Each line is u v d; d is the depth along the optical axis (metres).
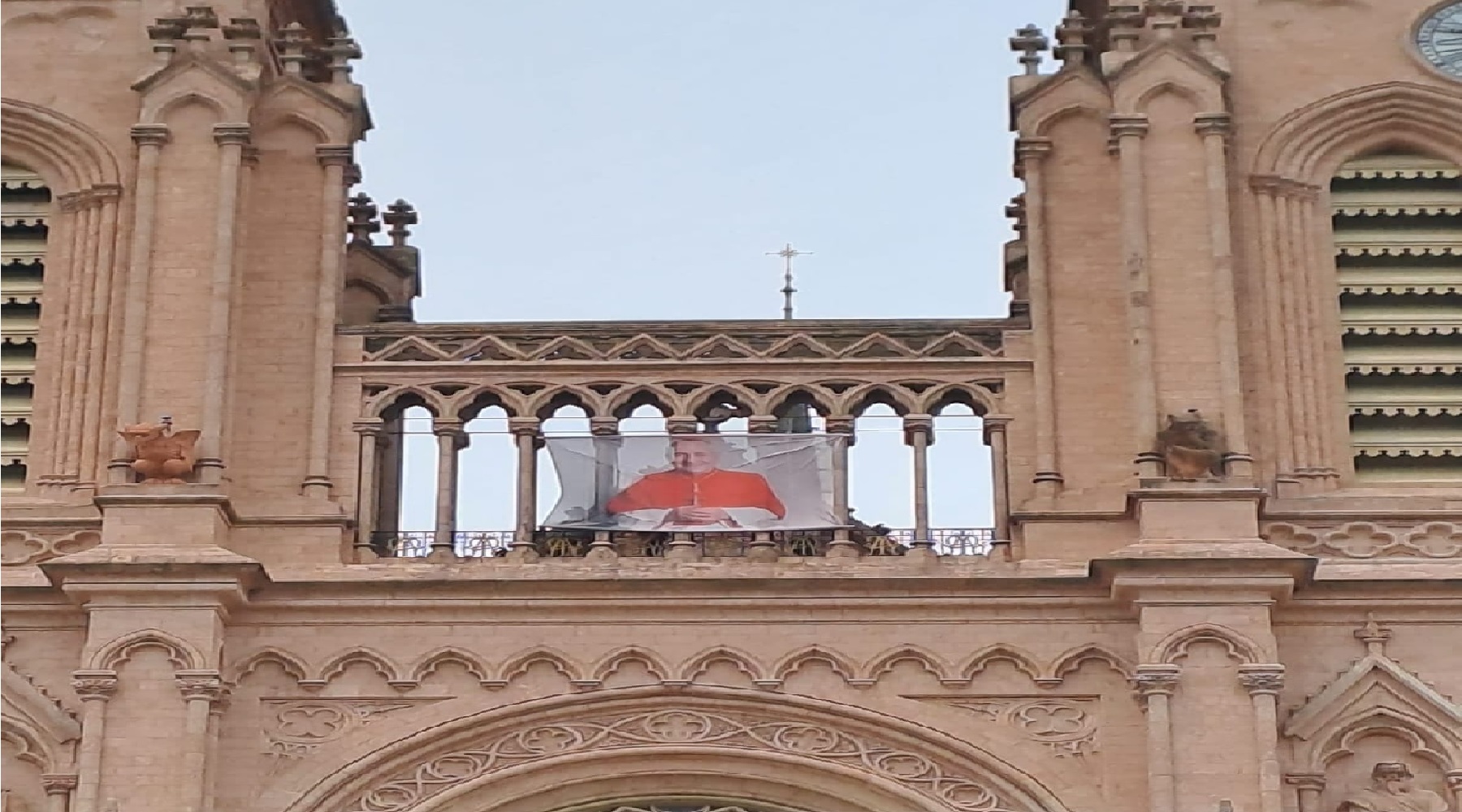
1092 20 63.09
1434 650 53.47
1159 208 56.62
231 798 52.38
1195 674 52.16
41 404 56.91
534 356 56.38
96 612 52.78
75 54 59.75
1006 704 52.97
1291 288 57.22
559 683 53.31
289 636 53.56
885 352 56.34
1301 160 58.41
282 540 54.72
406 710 53.09
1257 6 59.53
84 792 51.59
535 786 52.78
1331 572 53.88
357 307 64.94
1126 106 57.28
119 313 57.19
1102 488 55.03
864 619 53.62
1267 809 51.00
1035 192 57.53
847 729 52.97
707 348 56.41
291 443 55.72
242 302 56.75
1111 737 52.59
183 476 54.34
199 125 57.62
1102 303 56.59
